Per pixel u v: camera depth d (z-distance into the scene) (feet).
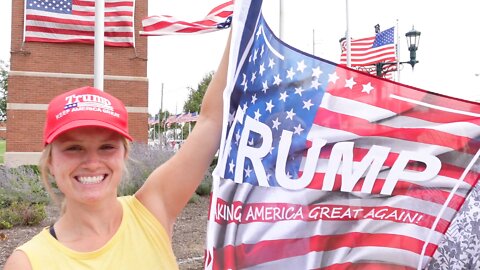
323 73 5.03
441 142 5.12
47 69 35.55
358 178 5.05
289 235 4.78
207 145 4.75
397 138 5.11
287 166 4.85
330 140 5.01
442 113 5.15
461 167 5.11
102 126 4.08
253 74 4.67
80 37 34.53
